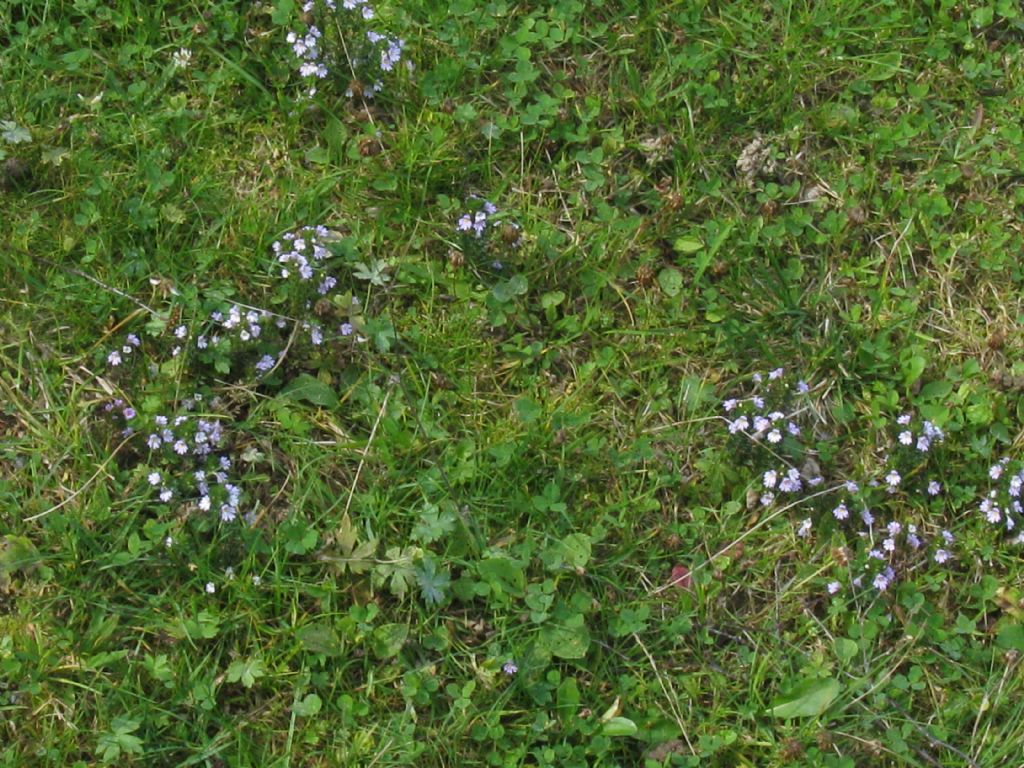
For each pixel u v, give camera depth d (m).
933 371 1.64
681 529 1.55
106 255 1.61
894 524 1.54
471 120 1.68
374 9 1.72
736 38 1.75
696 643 1.52
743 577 1.55
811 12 1.77
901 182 1.71
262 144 1.68
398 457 1.56
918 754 1.49
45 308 1.59
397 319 1.61
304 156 1.68
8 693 1.46
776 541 1.56
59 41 1.69
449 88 1.70
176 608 1.48
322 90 1.69
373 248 1.64
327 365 1.59
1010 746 1.49
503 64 1.72
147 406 1.55
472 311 1.62
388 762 1.45
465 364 1.60
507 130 1.68
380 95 1.69
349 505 1.54
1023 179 1.72
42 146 1.64
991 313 1.67
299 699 1.47
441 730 1.47
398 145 1.66
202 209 1.64
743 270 1.65
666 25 1.75
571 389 1.61
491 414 1.59
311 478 1.54
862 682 1.50
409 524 1.54
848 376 1.62
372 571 1.51
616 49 1.74
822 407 1.62
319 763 1.46
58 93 1.67
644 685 1.50
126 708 1.46
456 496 1.54
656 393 1.61
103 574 1.50
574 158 1.69
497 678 1.49
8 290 1.59
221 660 1.49
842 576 1.54
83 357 1.58
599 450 1.57
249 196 1.65
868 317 1.66
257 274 1.61
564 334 1.63
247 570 1.50
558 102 1.69
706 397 1.60
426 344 1.60
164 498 1.50
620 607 1.52
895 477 1.55
